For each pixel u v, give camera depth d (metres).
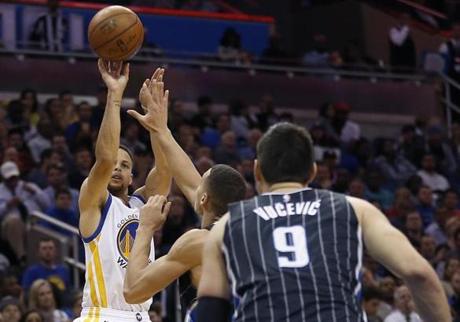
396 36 26.06
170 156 7.80
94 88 22.59
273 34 25.98
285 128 5.50
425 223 20.64
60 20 22.48
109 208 8.57
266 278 5.14
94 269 8.50
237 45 24.48
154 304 14.51
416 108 25.55
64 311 14.41
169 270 6.52
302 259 5.17
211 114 22.30
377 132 25.06
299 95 24.59
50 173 18.00
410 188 21.42
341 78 25.00
